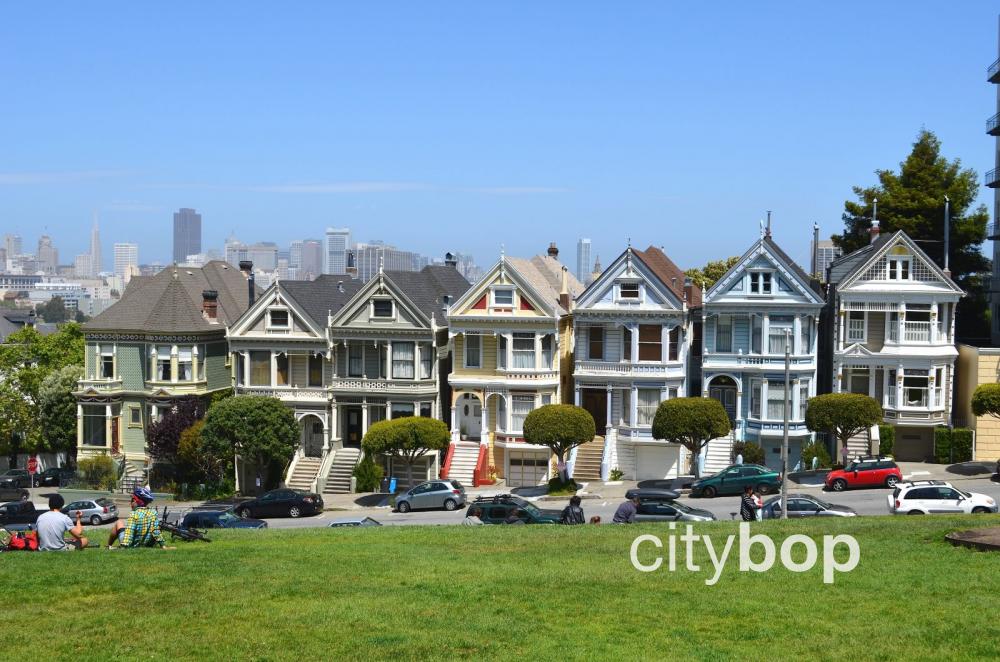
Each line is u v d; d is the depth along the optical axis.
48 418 79.56
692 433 60.00
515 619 22.73
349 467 68.25
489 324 67.50
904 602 23.83
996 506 45.12
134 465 73.12
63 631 21.86
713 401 60.72
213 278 81.75
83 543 30.50
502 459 68.12
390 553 30.53
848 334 65.06
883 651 20.55
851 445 64.62
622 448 66.12
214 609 23.41
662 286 65.31
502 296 67.62
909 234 80.56
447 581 26.22
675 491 56.91
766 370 64.25
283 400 70.56
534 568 28.05
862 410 59.69
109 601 24.09
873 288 64.06
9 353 83.00
